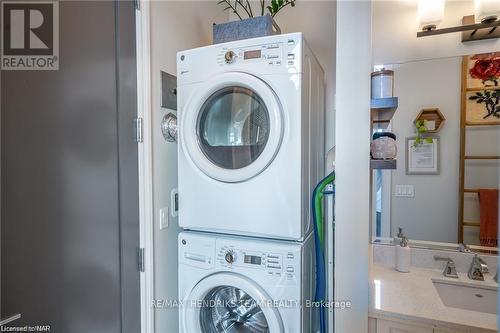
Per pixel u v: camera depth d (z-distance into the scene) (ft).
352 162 3.45
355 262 3.47
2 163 2.67
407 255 4.60
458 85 4.68
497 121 4.54
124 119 4.06
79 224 3.41
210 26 6.39
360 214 3.43
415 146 4.86
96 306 3.64
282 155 3.87
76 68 3.35
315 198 4.52
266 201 3.97
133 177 4.24
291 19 6.54
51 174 3.09
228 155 4.33
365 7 3.35
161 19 4.77
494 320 3.11
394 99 3.70
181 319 4.50
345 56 3.43
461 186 4.70
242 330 4.67
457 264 4.59
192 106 4.30
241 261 4.07
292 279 3.85
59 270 3.18
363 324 3.45
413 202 4.89
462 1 4.55
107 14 3.77
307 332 4.32
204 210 4.32
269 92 3.85
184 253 4.45
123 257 4.06
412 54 4.80
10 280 2.72
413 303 3.53
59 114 3.17
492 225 4.55
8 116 2.72
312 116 4.58
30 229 2.89
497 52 4.48
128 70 4.12
